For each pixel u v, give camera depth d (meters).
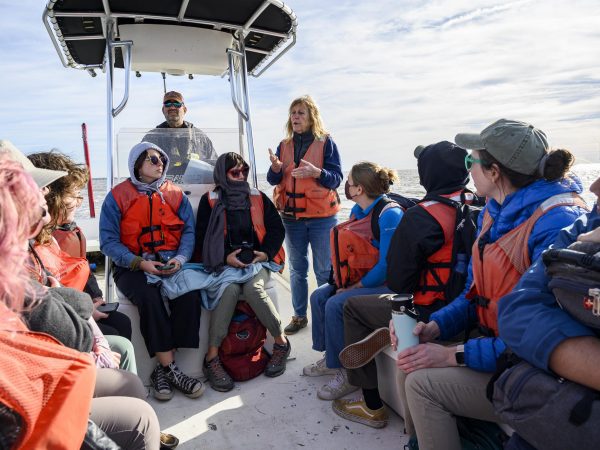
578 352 1.22
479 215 2.07
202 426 2.50
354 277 2.80
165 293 2.89
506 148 1.75
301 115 3.66
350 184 2.85
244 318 3.06
